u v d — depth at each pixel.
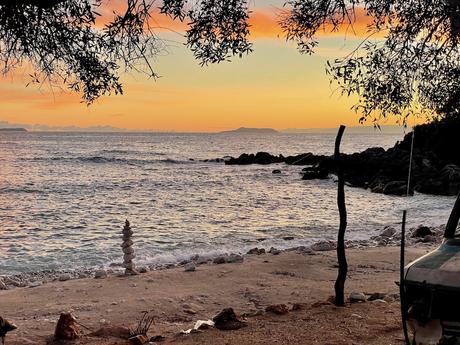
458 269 4.60
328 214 29.75
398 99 7.39
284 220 27.59
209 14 6.62
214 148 142.12
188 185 49.28
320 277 13.00
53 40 6.35
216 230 24.47
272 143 190.38
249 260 15.26
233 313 7.96
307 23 7.23
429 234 19.88
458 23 6.87
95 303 11.01
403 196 38.22
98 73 6.63
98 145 147.12
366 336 6.70
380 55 7.36
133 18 6.27
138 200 37.97
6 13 5.89
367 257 15.16
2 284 13.79
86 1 6.21
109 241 21.94
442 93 7.73
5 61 6.20
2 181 51.38
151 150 122.06
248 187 47.22
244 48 6.73
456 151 47.84
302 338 6.73
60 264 17.55
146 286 12.45
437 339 4.52
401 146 53.81
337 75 7.35
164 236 22.91
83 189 45.47
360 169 49.72
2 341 6.73
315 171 55.47
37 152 105.31
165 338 7.61
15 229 25.42
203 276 13.29
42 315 10.20
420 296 4.63
